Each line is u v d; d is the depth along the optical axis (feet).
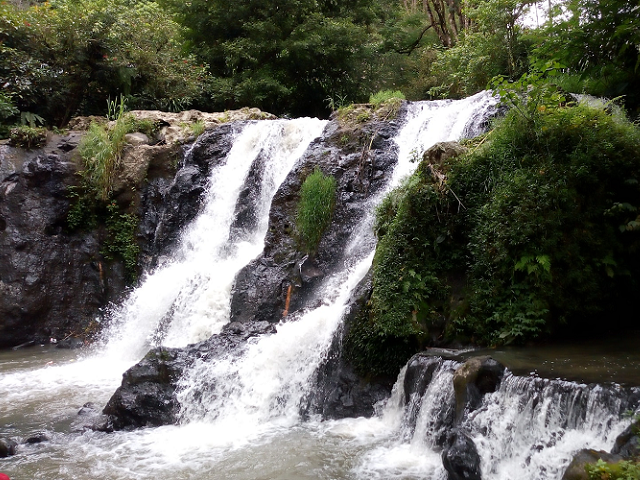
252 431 24.32
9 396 30.27
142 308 41.22
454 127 37.55
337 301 30.04
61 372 35.83
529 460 17.21
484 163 27.25
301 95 75.66
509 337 23.97
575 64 32.65
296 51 69.26
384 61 77.56
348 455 20.95
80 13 57.47
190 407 25.75
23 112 54.90
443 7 78.74
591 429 16.35
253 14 71.97
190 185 48.19
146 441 23.49
